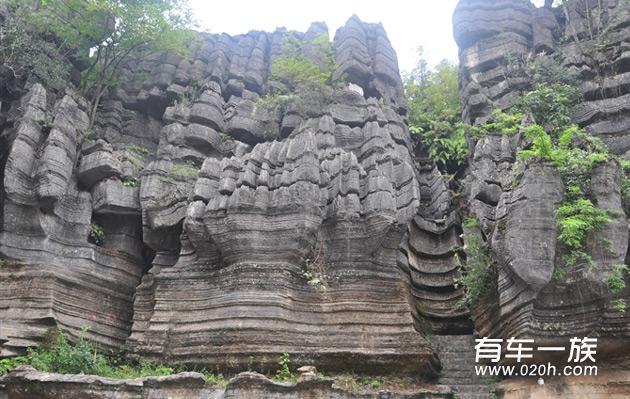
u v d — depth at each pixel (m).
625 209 14.98
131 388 13.29
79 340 15.93
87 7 20.45
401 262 17.70
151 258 19.20
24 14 20.66
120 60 21.83
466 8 24.25
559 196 14.61
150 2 21.66
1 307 15.89
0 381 13.45
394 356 14.91
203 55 24.06
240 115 21.75
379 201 16.59
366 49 24.00
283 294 15.58
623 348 13.96
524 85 21.59
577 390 13.89
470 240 16.95
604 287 13.68
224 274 16.09
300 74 22.33
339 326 15.48
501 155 18.06
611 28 21.58
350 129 20.20
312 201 16.30
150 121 22.75
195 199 17.36
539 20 23.44
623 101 19.39
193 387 13.45
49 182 16.97
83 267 17.42
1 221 17.03
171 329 15.82
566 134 15.78
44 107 18.55
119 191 18.64
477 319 16.78
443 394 13.99
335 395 13.27
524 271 14.06
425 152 24.61
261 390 13.13
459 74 24.44
